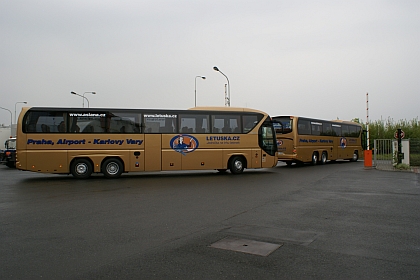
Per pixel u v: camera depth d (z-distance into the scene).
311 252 5.41
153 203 9.75
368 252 5.41
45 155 15.63
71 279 4.40
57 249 5.62
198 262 4.98
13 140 29.16
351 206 9.20
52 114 15.86
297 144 23.47
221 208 8.98
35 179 16.34
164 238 6.22
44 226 7.15
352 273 4.56
